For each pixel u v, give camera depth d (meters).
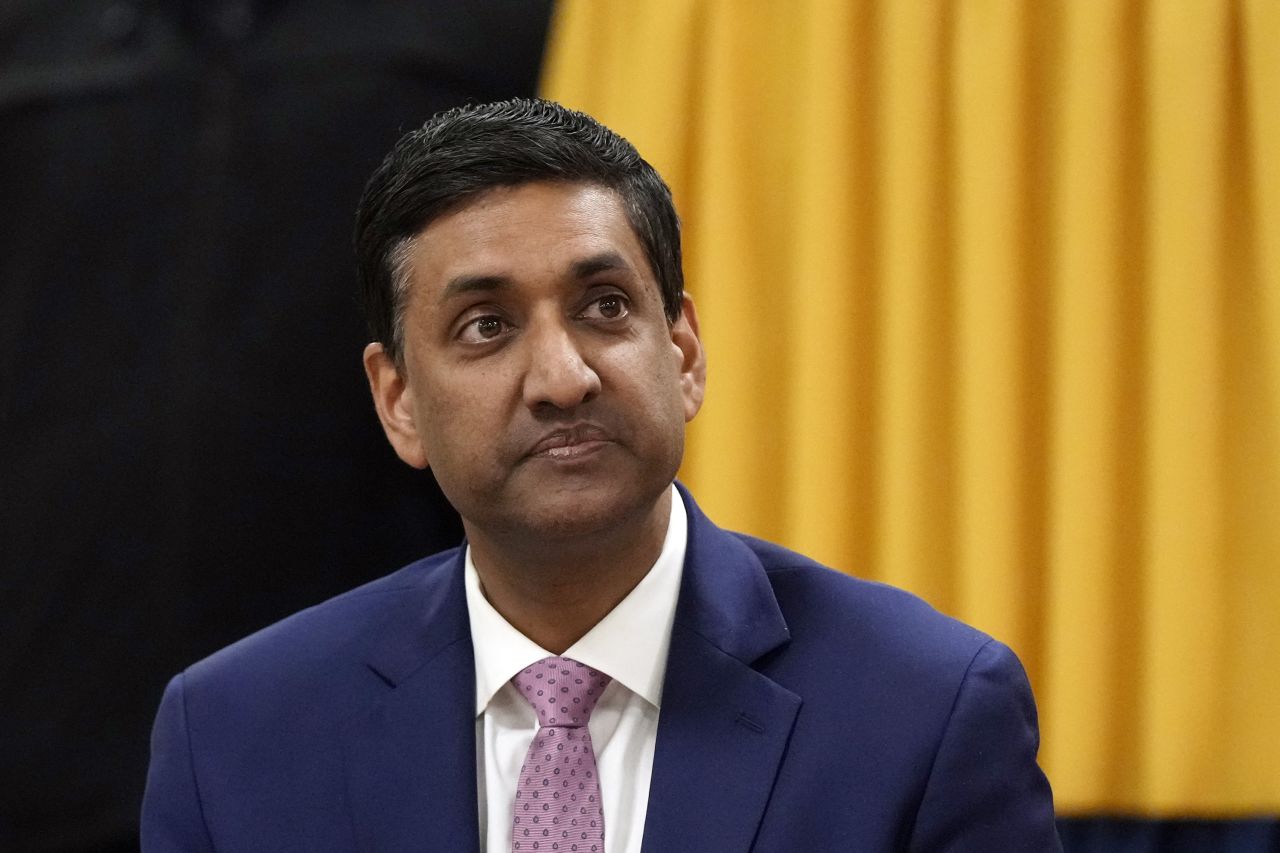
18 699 7.59
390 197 4.29
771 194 7.36
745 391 7.29
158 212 7.69
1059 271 6.74
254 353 7.54
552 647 4.47
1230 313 6.57
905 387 6.96
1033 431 6.91
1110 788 6.58
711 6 7.43
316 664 4.73
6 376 7.76
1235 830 6.57
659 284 4.31
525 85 7.91
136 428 7.56
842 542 7.07
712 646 4.36
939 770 4.13
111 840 7.43
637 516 4.16
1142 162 6.73
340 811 4.45
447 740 4.42
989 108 6.84
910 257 6.98
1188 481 6.45
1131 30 6.75
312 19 7.83
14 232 7.85
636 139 7.39
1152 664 6.46
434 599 4.73
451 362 4.16
